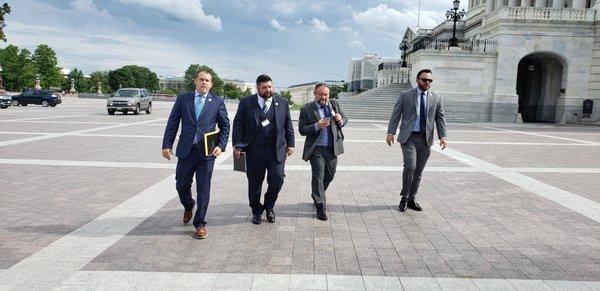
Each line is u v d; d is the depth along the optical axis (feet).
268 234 16.17
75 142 42.24
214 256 13.80
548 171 31.09
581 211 20.17
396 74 139.33
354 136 55.77
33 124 60.90
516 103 96.02
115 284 11.63
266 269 12.85
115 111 96.78
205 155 15.42
